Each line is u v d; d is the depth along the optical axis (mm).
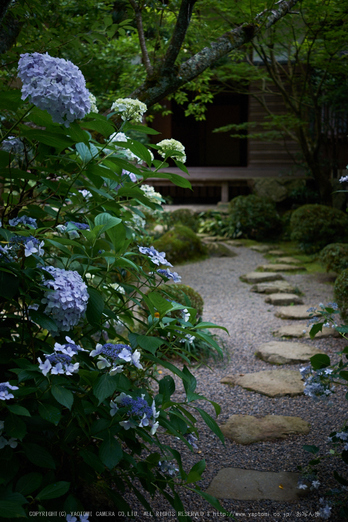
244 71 8695
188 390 1786
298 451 2605
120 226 1712
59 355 1376
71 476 1747
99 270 1747
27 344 1655
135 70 5277
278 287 6133
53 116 1446
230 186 12062
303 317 4980
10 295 1470
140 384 2244
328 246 6535
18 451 1445
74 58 3518
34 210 1983
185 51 4258
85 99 1475
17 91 1477
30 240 1591
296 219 8367
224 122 14672
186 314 1961
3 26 2588
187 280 6902
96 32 3188
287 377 3555
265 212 9727
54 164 1992
